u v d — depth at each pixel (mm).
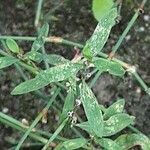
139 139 121
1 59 112
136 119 147
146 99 149
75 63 102
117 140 121
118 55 153
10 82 151
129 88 150
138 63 152
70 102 112
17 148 116
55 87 131
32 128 120
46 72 100
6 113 148
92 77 149
